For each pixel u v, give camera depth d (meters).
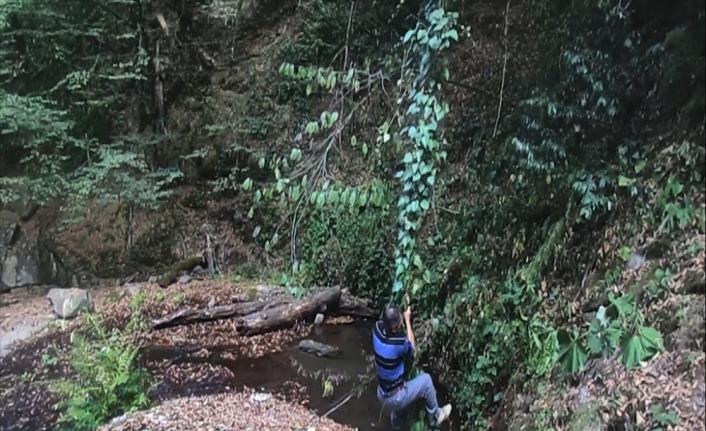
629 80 4.53
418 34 5.01
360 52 9.84
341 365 7.04
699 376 3.07
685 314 3.32
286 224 10.04
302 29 11.09
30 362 6.94
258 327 8.11
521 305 4.99
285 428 5.21
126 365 5.78
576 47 4.89
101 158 9.62
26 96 9.25
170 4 11.35
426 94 5.02
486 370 5.14
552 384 4.08
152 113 11.09
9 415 5.74
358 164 7.29
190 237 10.82
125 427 5.12
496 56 6.99
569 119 4.85
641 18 4.53
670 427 3.02
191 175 11.23
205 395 6.11
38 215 9.94
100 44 10.59
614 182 4.40
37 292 9.36
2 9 8.98
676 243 3.67
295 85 10.68
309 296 8.59
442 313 6.37
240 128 11.02
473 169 6.77
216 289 9.46
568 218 4.83
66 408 5.66
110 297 9.08
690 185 3.72
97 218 10.32
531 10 6.37
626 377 3.44
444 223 6.82
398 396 4.95
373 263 8.62
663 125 4.21
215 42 11.80
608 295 3.98
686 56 3.99
